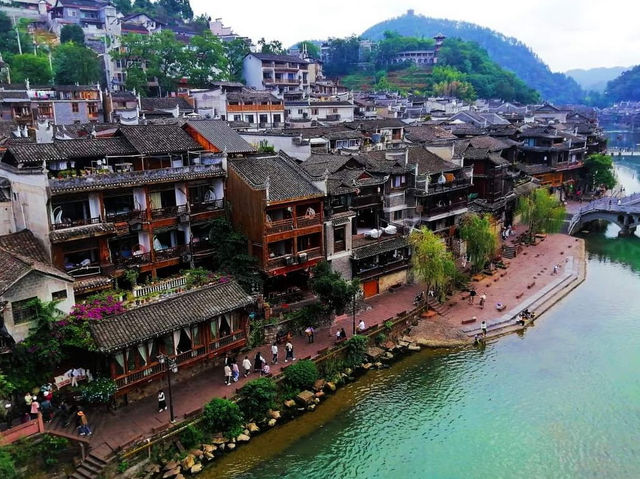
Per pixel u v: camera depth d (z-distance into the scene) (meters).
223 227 44.94
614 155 167.62
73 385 33.38
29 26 141.00
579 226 88.69
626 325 52.22
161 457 31.66
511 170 85.94
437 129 96.94
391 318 48.53
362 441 35.25
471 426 37.12
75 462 29.67
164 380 36.59
